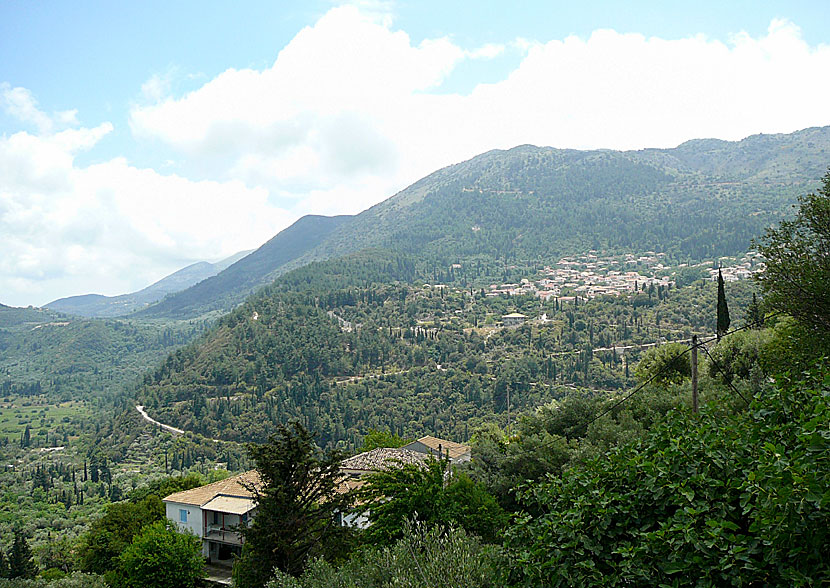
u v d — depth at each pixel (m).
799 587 4.39
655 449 6.70
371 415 111.25
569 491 6.73
